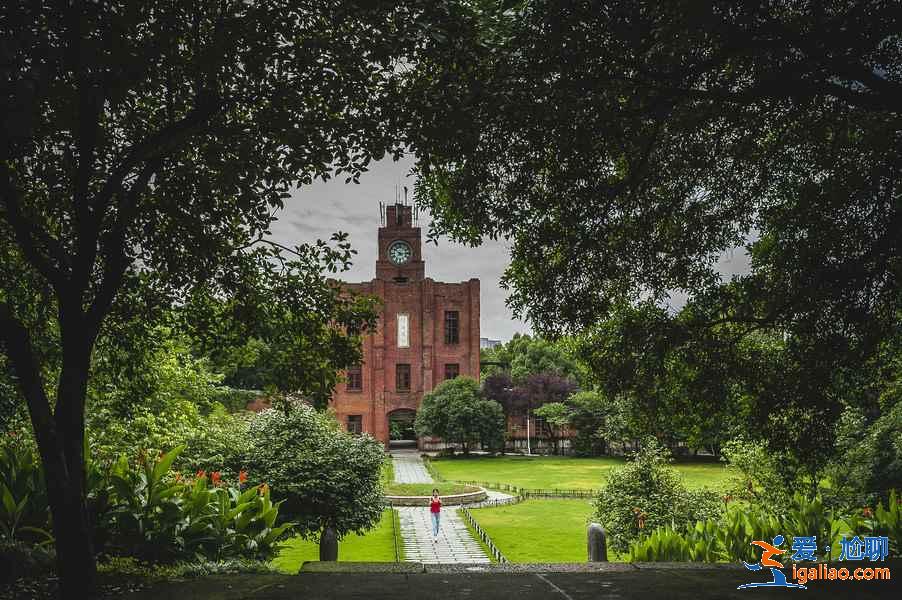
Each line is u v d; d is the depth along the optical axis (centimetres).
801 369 923
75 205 688
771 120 891
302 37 698
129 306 926
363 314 934
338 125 705
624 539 2045
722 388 985
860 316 823
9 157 686
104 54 582
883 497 1688
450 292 6750
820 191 920
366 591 637
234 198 826
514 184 877
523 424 7306
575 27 730
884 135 816
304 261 902
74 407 658
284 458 2019
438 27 672
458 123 713
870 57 778
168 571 766
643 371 1003
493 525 3050
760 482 2019
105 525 823
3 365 971
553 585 671
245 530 926
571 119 767
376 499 2191
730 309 994
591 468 5497
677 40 712
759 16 698
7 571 705
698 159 952
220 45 643
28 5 536
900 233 767
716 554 1081
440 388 6325
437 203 1000
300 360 933
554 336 1004
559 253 973
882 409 1705
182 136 706
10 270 894
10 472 877
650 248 1002
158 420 1905
